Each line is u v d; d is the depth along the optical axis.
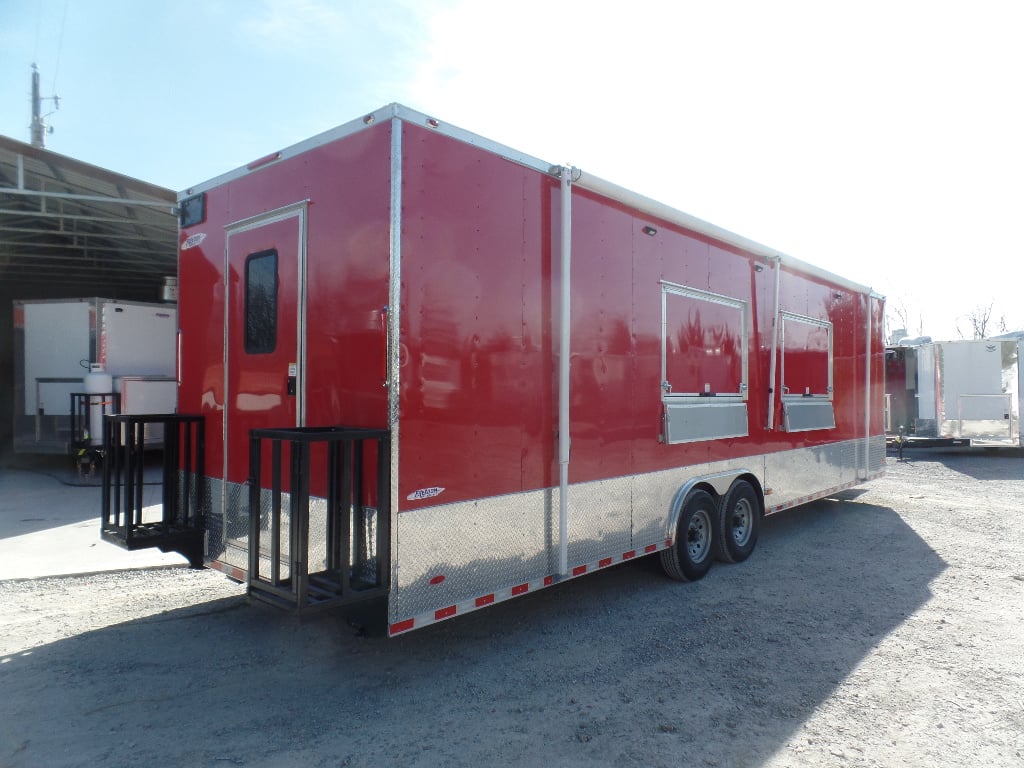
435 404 3.56
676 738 3.23
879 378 9.25
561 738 3.21
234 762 2.98
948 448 16.80
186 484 4.69
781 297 6.78
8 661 4.02
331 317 3.71
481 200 3.82
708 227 5.63
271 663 4.02
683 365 5.44
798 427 6.98
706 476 5.73
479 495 3.80
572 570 4.41
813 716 3.46
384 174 3.43
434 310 3.57
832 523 8.25
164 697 3.59
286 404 4.01
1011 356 14.62
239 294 4.37
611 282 4.73
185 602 5.08
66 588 5.40
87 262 15.92
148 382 11.01
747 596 5.36
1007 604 5.20
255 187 4.26
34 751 3.06
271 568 3.70
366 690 3.69
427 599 3.54
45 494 9.41
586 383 4.51
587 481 4.53
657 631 4.59
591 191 4.57
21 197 12.37
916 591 5.52
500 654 4.19
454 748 3.12
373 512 3.46
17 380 11.30
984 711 3.52
